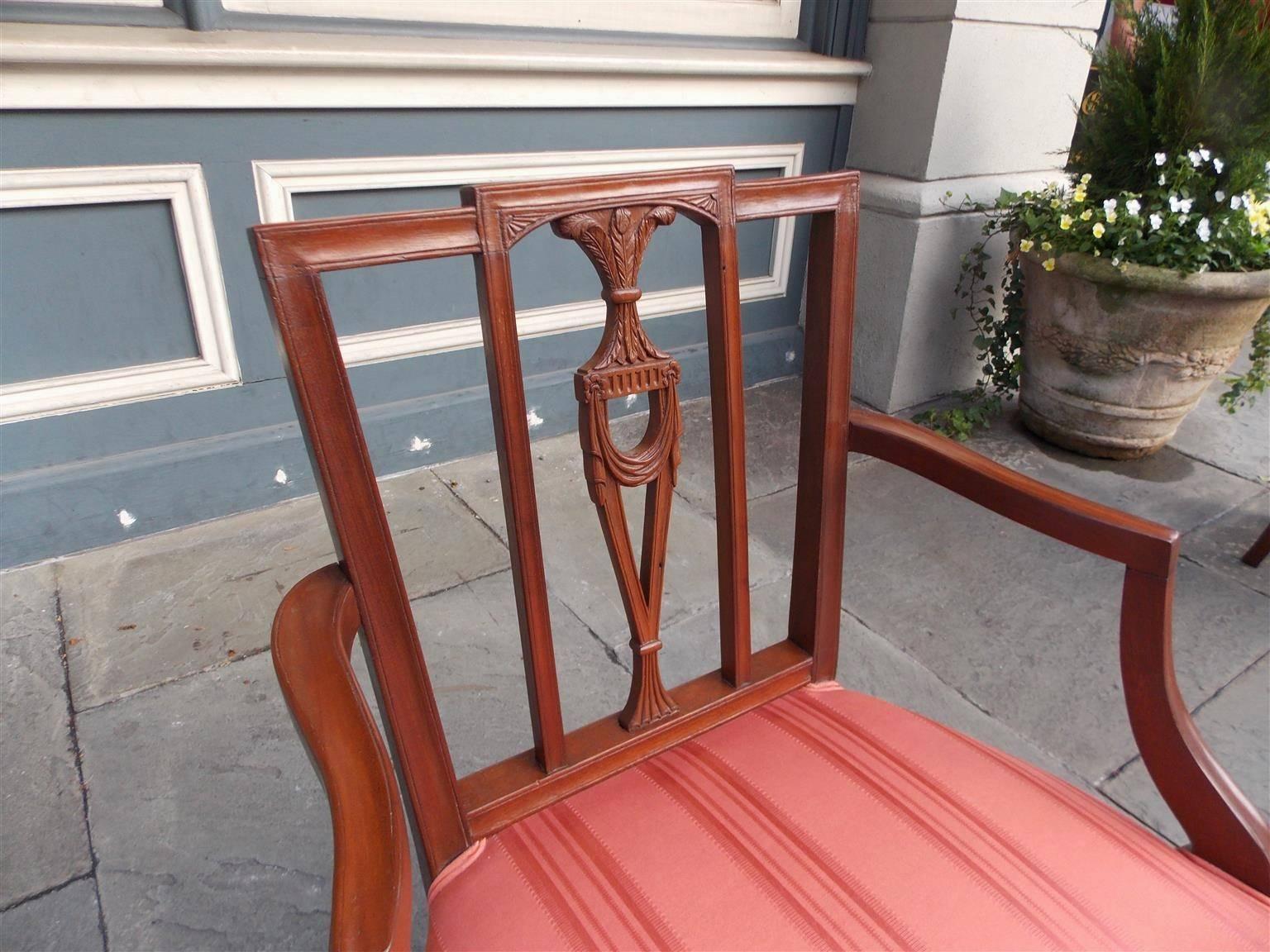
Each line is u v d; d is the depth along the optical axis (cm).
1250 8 187
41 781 119
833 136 238
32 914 101
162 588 158
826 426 75
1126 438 219
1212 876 62
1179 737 65
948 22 205
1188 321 194
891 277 232
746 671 79
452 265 191
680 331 237
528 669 66
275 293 47
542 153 192
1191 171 195
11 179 139
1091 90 255
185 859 108
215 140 154
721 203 63
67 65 135
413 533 180
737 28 213
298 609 53
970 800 65
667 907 57
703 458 219
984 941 55
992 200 232
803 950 54
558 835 64
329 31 164
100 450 164
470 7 176
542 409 217
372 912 39
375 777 45
